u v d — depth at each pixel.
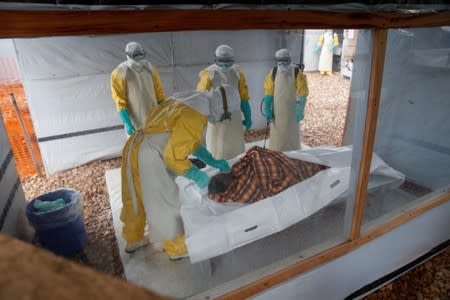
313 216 2.05
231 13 1.07
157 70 3.15
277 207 1.97
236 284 1.52
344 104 3.49
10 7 0.78
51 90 2.95
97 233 2.24
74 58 2.95
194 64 3.43
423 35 2.18
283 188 2.06
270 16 1.14
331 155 2.41
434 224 2.30
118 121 3.38
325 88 3.52
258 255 1.78
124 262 1.91
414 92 2.32
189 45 3.33
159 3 0.95
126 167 1.87
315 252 1.73
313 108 3.60
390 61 2.18
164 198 1.85
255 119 3.89
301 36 3.23
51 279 0.24
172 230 1.90
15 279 0.23
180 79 3.43
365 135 1.61
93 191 2.87
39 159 3.11
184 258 1.86
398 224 2.00
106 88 3.20
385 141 2.40
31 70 2.81
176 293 1.63
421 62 2.27
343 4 1.27
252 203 2.00
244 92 2.90
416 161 2.45
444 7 1.57
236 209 1.97
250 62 3.55
